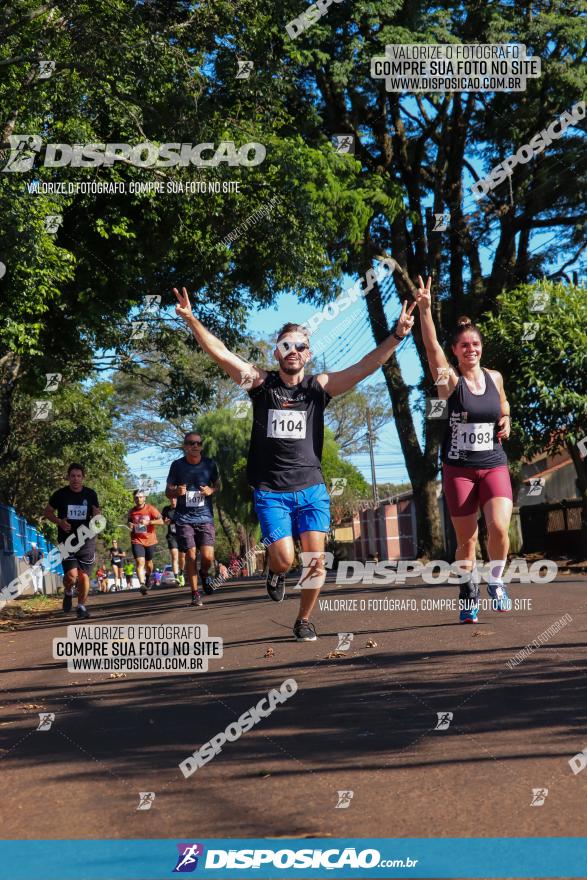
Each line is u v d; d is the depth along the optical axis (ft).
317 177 58.90
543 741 13.11
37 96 47.52
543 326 50.24
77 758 13.88
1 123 47.47
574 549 67.21
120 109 50.47
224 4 47.80
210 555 41.55
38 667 25.14
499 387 25.16
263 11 49.39
